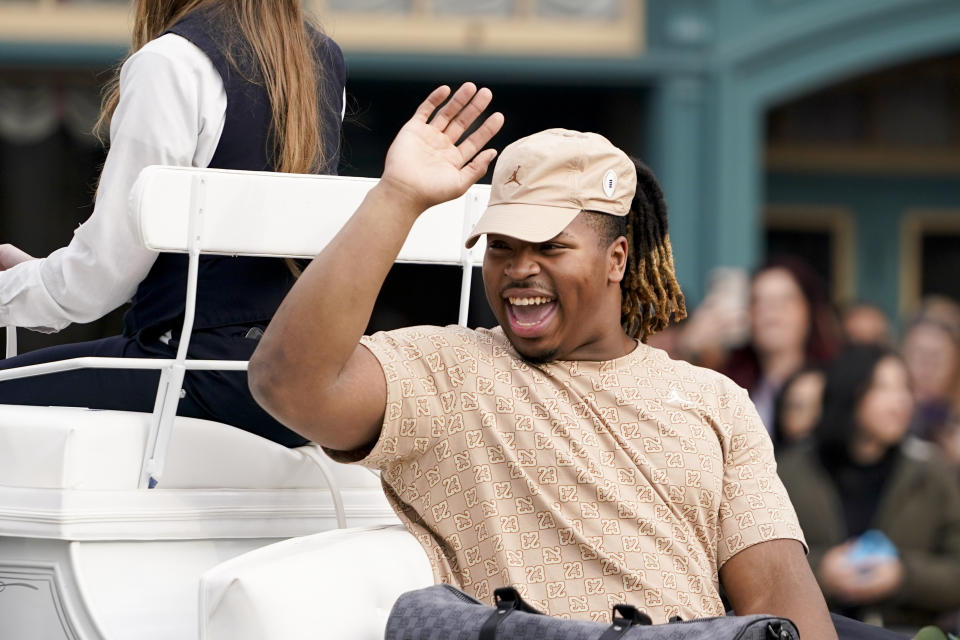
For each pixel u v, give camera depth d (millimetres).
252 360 6270
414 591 6109
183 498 7078
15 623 6844
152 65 7355
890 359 13820
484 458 6578
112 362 6766
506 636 5676
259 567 6000
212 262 7613
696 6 22906
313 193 7160
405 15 23047
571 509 6539
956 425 19750
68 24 22609
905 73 28312
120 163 7266
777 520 6824
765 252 28875
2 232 26141
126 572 6895
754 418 7074
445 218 7816
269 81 7660
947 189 28875
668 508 6680
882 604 13414
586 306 6680
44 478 6711
